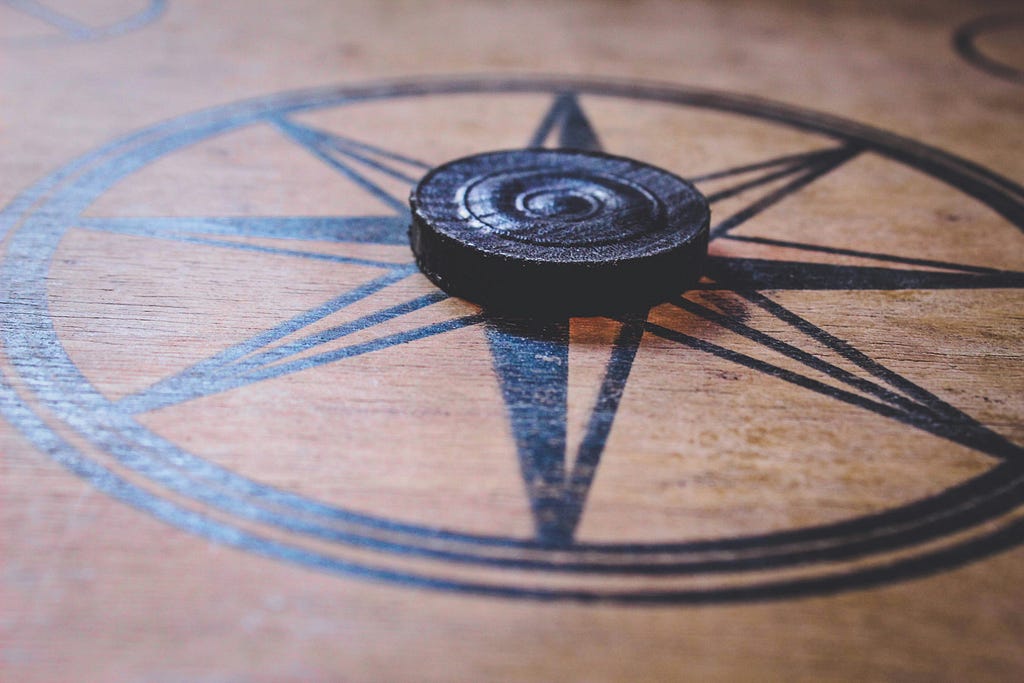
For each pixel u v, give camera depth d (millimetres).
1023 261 188
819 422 164
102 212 192
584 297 175
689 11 276
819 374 169
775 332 175
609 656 145
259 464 158
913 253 189
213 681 143
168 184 198
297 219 192
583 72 239
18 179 198
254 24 256
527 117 221
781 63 247
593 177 189
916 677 144
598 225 180
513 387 167
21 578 148
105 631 146
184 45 244
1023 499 156
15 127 211
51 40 244
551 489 156
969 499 156
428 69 238
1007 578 151
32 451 158
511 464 159
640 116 223
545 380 167
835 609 148
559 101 227
